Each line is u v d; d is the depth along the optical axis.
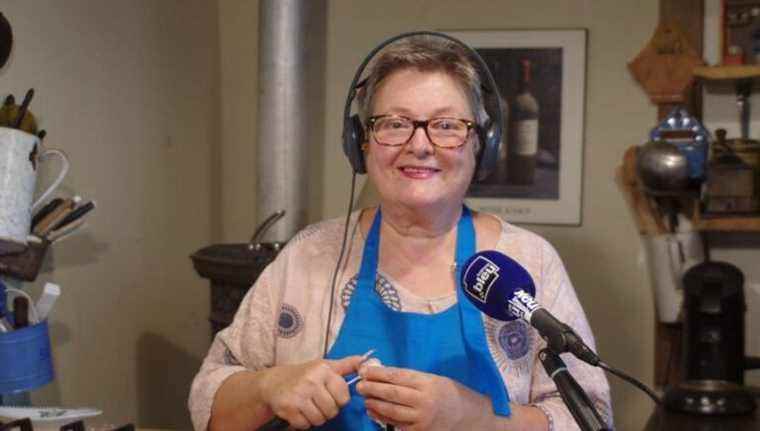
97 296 2.68
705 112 2.99
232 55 3.38
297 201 2.86
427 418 1.30
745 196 2.87
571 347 1.15
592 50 3.07
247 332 1.61
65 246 2.53
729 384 2.50
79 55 2.57
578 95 3.06
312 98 3.28
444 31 3.16
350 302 1.54
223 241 3.42
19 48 2.32
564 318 1.51
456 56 1.46
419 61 1.45
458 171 1.45
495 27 3.12
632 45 3.04
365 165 1.57
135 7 2.85
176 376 3.15
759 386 2.88
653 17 3.02
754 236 2.97
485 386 1.45
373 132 1.45
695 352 2.52
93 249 2.65
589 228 3.09
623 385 3.09
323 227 1.66
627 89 3.05
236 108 3.39
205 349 3.35
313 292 1.57
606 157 3.07
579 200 3.08
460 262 1.52
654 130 2.92
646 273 3.05
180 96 3.13
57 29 2.47
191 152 3.21
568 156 3.08
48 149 2.38
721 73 2.83
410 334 1.49
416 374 1.33
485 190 3.13
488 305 1.30
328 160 3.28
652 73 2.99
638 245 3.06
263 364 1.59
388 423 1.34
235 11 3.37
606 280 3.08
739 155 2.86
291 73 2.83
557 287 1.53
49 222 2.21
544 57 3.08
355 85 1.51
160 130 3.01
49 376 2.05
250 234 3.41
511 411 1.42
